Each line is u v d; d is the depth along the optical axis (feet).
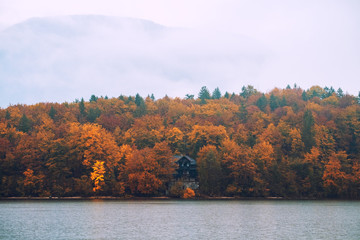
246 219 263.29
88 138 474.49
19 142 485.15
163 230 213.46
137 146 548.31
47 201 406.62
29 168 460.55
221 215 283.79
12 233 200.75
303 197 488.02
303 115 620.90
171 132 567.18
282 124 590.55
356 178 482.28
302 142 541.75
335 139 587.68
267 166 491.31
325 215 293.02
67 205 355.77
